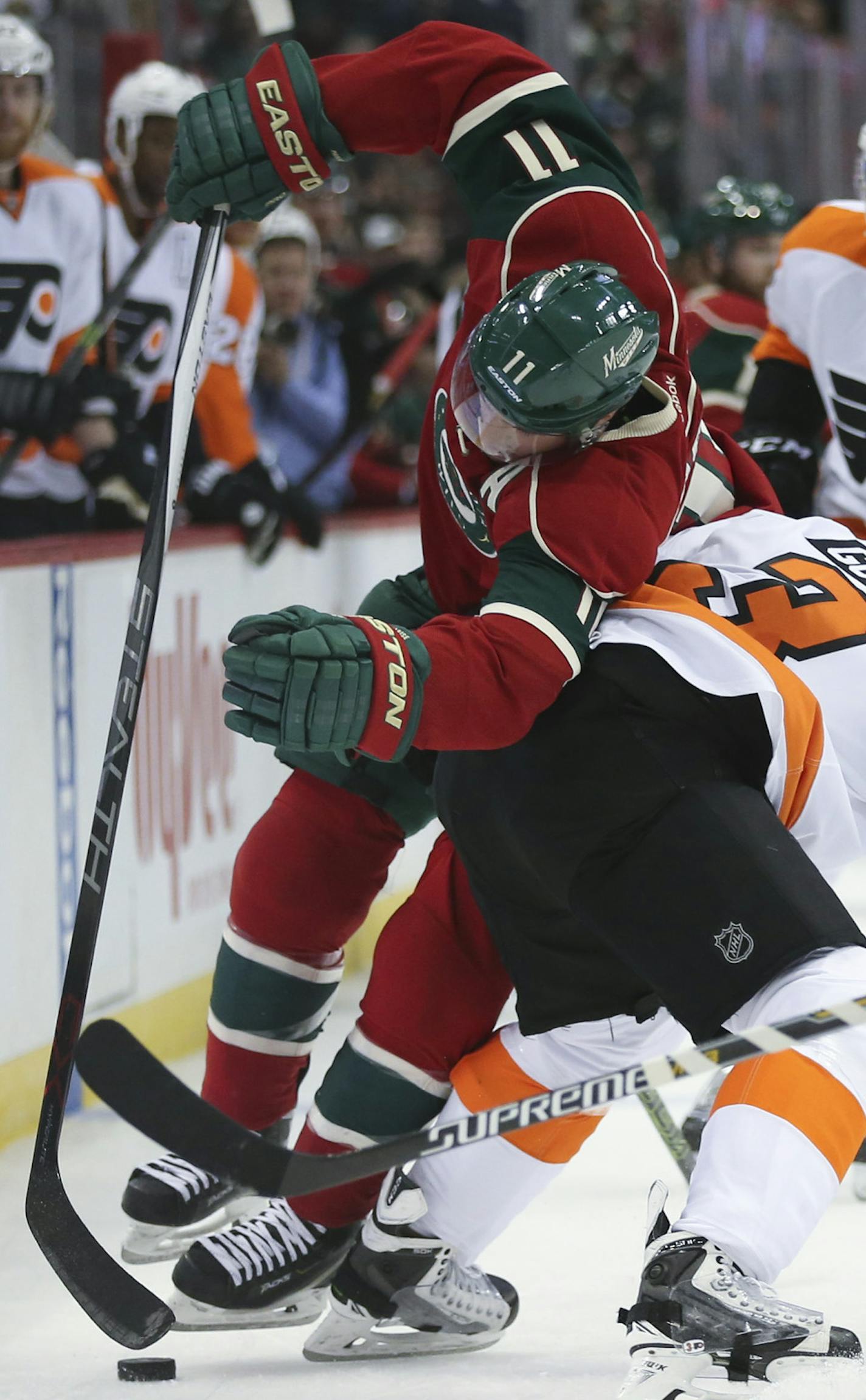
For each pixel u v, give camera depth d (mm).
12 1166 11578
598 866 6621
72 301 14812
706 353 14195
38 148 16062
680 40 30172
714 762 6602
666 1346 6168
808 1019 5719
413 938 7863
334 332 19625
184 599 14516
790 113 33000
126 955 13727
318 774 8523
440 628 6492
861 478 11375
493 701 6387
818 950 6270
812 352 11172
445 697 6320
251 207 8039
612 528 6598
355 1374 7758
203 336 7938
